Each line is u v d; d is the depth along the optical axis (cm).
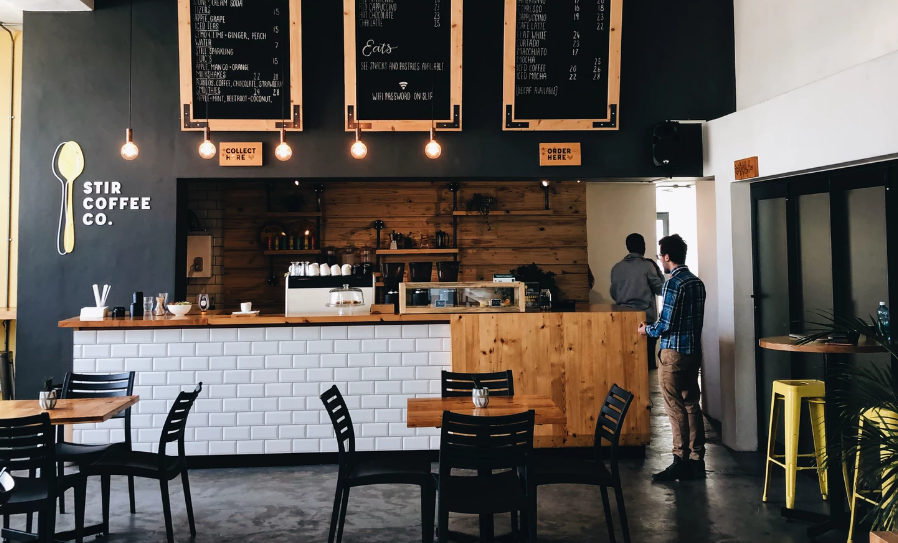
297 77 566
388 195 823
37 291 562
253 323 505
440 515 306
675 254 476
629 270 689
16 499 316
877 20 425
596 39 579
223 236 784
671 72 598
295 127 570
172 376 507
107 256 567
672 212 1018
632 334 519
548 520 394
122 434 505
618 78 580
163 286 568
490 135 588
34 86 567
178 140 571
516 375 512
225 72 564
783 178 498
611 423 356
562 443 514
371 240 820
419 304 523
